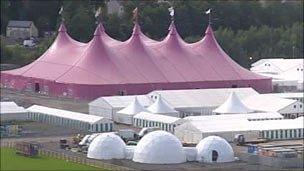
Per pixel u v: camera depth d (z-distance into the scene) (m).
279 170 184.12
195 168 186.88
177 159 194.62
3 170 177.38
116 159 196.12
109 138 199.62
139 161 194.75
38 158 194.38
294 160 190.50
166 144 194.75
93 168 183.12
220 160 195.62
